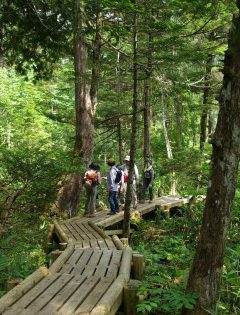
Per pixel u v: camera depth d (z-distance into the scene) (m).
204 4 9.37
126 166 14.00
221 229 4.45
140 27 9.45
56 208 12.97
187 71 16.98
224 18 13.26
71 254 7.52
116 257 7.24
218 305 5.50
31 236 8.81
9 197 8.25
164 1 9.16
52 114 18.17
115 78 14.66
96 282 5.65
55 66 16.73
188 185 13.91
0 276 6.48
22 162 7.88
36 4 12.93
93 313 4.31
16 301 4.82
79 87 14.09
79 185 13.73
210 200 4.48
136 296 5.16
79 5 11.72
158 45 10.06
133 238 11.64
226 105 4.37
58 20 13.71
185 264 8.31
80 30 11.26
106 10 9.46
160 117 25.94
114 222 12.39
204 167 12.09
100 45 13.56
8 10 12.99
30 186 8.19
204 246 4.51
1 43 14.34
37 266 7.88
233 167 4.39
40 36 14.30
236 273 6.76
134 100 10.47
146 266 7.98
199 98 25.02
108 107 18.19
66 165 8.65
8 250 7.48
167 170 13.04
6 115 19.12
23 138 16.56
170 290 4.96
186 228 11.83
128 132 22.03
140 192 16.91
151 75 14.52
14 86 20.34
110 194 12.99
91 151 14.20
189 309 4.55
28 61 15.30
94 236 9.72
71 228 10.86
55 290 5.23
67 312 4.47
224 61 4.34
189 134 24.53
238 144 4.39
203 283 4.50
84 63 13.83
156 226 12.91
